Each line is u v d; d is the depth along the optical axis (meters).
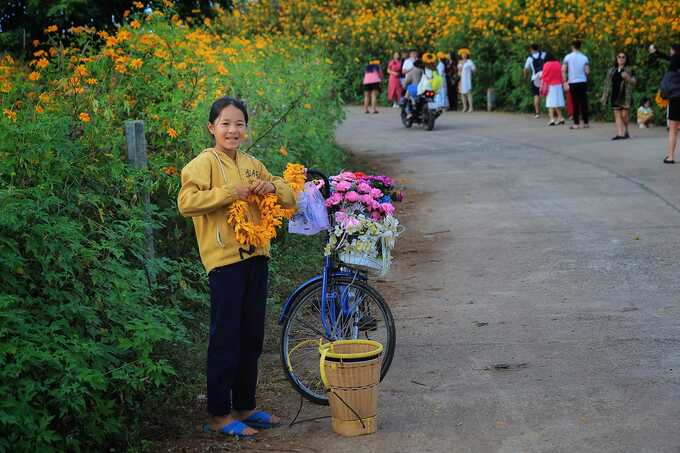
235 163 4.84
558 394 5.18
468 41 27.66
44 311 4.57
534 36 24.69
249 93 9.98
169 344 5.72
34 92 7.12
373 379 4.75
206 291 6.98
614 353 5.86
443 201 11.95
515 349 6.05
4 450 3.91
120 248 5.08
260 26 32.41
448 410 5.04
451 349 6.13
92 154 5.77
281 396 5.43
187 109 7.79
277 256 8.40
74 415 4.40
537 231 9.84
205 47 9.41
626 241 9.14
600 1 22.75
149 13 9.56
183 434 4.85
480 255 8.92
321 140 11.83
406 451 4.52
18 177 5.22
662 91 13.84
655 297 7.14
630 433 4.59
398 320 6.92
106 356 4.61
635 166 13.88
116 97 7.03
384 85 31.28
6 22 11.37
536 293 7.46
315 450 4.60
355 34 31.50
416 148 17.91
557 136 18.62
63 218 4.88
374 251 5.34
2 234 4.59
